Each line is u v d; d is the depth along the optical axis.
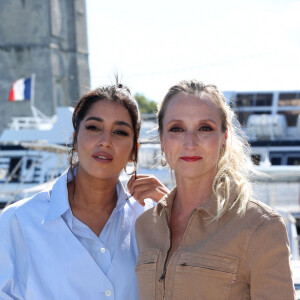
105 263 2.80
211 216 2.34
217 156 2.47
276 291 2.14
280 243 2.18
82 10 48.34
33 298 2.69
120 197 2.94
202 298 2.23
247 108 24.48
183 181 2.52
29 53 44.28
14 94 25.30
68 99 46.25
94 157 2.78
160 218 2.58
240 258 2.23
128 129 2.87
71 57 46.91
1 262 2.73
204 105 2.45
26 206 2.84
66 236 2.77
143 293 2.45
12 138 21.23
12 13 44.44
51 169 20.50
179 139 2.45
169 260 2.37
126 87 2.99
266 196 18.66
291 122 24.45
